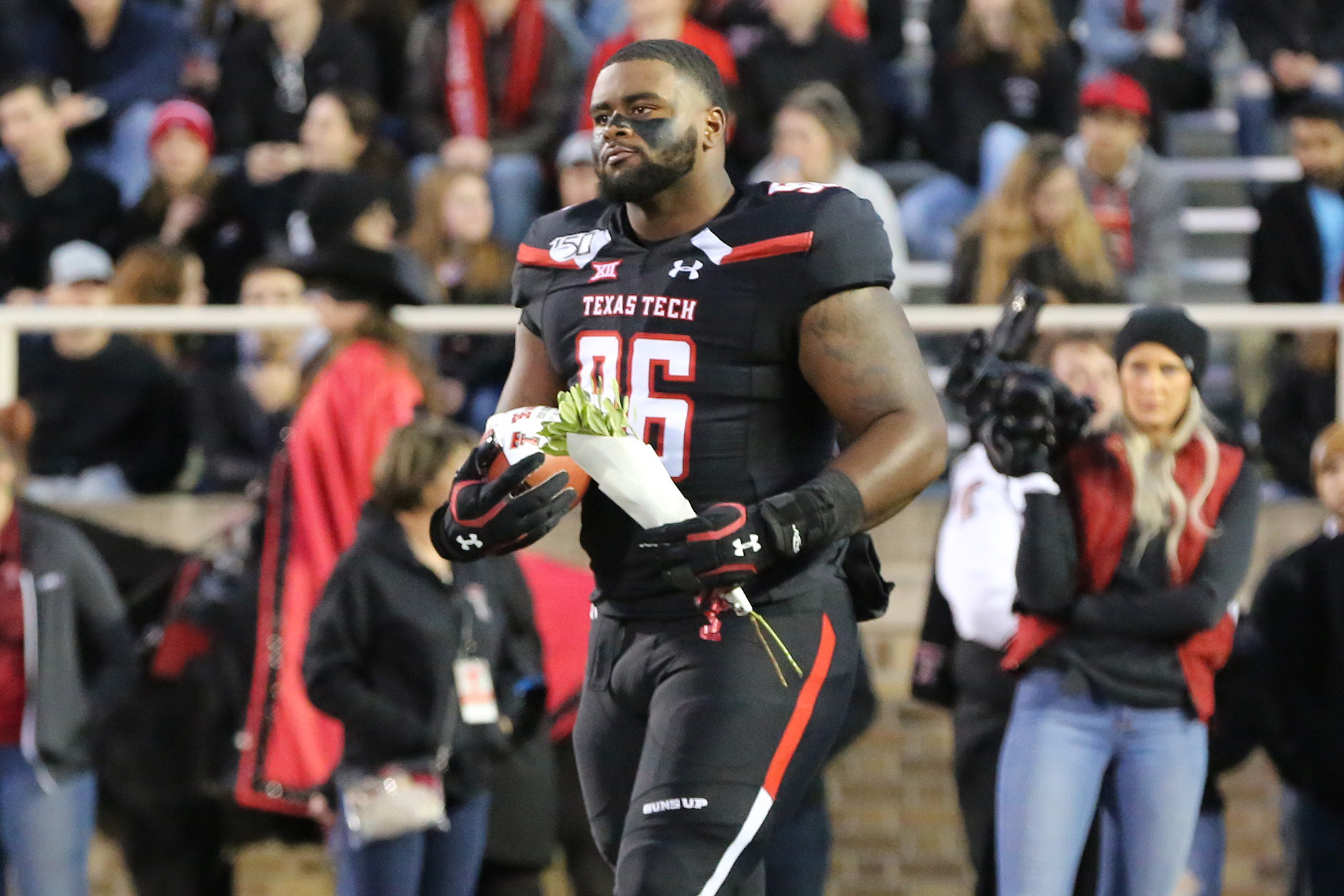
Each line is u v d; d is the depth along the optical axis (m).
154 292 24.86
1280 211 25.92
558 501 10.17
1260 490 15.52
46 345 23.39
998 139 29.31
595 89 10.59
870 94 30.81
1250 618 17.88
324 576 19.05
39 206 28.70
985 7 30.05
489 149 29.97
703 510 10.16
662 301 10.48
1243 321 22.20
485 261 25.27
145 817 20.72
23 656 18.98
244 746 19.05
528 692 17.95
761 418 10.50
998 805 15.50
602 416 10.01
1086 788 15.06
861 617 11.16
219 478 23.23
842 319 10.32
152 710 20.67
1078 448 15.34
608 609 10.83
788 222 10.38
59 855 18.94
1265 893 22.86
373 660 17.23
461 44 30.56
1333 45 33.81
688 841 10.02
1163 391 15.08
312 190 22.84
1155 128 32.97
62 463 23.36
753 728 10.20
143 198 28.53
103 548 21.14
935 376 22.84
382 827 16.62
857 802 23.33
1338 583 17.42
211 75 33.69
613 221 10.95
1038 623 15.32
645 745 10.40
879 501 10.12
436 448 17.27
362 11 32.97
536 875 18.28
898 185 31.56
